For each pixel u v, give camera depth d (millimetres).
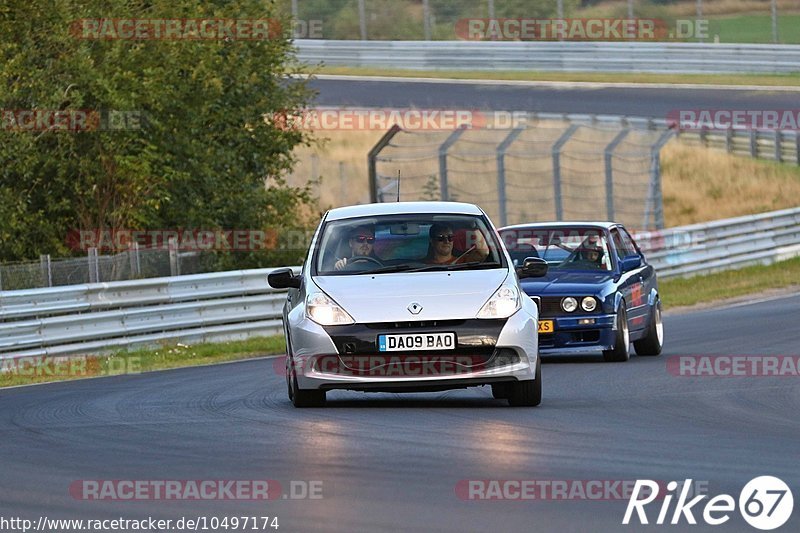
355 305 34688
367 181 132625
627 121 135125
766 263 107625
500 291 35062
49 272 64875
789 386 41094
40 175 78125
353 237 37719
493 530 20062
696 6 170375
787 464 25797
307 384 34750
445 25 176375
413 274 36156
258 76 91812
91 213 80375
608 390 40750
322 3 176875
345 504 22141
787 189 137250
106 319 61469
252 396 40688
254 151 92812
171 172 80375
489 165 132625
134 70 80062
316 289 35750
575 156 133625
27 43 75875
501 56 165625
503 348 34281
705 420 32938
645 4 171875
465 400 37656
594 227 55219
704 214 133000
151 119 80188
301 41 171875
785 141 144875
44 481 25172
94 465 26922
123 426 33375
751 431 30828
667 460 26375
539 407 35688
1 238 75375
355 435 30156
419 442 28891
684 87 155625
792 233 111000
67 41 76625
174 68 82250
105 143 77750
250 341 67000
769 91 152750
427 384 34062
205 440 30141
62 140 77438
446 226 37719
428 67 168375
